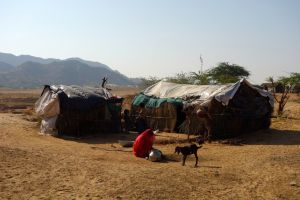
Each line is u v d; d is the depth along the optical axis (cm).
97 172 1220
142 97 2531
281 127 2392
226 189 1088
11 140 1869
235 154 1616
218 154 1620
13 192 997
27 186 1052
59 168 1256
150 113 2408
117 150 1705
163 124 2336
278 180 1188
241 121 2102
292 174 1258
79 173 1203
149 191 1037
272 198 1024
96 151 1659
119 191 1030
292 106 3497
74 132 2158
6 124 2498
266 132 2159
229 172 1277
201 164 1416
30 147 1661
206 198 1005
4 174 1148
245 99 2181
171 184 1109
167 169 1302
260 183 1156
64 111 2130
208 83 3959
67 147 1745
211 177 1205
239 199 1009
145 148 1542
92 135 2177
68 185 1075
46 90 2308
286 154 1575
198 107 2116
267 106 2272
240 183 1153
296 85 4644
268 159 1473
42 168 1245
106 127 2270
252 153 1625
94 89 2386
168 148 1772
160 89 2544
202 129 2106
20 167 1238
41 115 2231
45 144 1808
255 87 2212
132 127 2384
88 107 2172
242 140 1958
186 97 2281
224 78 3988
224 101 2033
